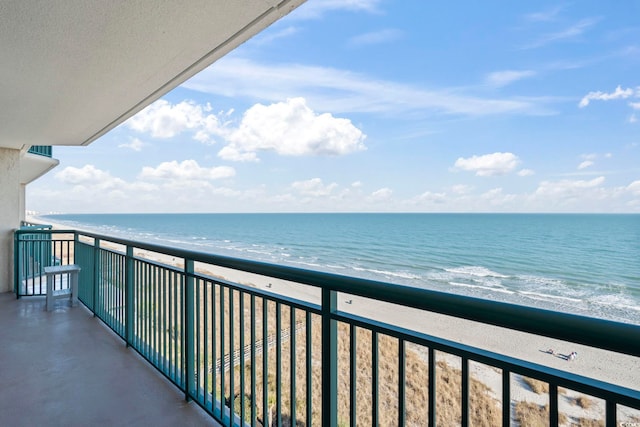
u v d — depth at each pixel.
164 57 2.25
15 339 3.31
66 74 2.51
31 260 5.89
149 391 2.38
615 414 0.71
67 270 4.34
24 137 4.48
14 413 2.12
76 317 3.99
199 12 1.75
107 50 2.15
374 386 1.18
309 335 1.45
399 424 1.09
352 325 1.25
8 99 3.03
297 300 1.53
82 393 2.35
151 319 2.82
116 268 3.48
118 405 2.21
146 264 2.89
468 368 0.94
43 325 3.71
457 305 0.91
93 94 2.91
